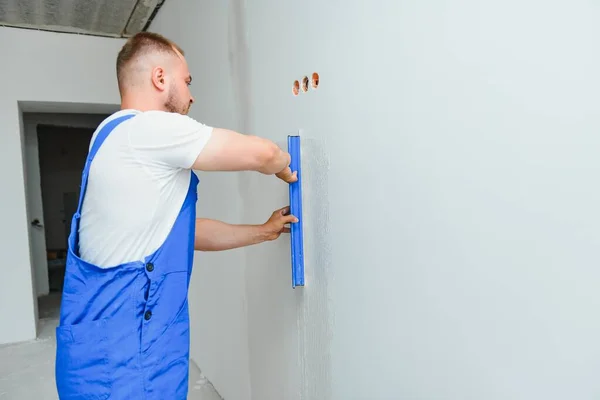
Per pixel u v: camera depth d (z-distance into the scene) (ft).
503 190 2.47
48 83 12.07
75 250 3.91
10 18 11.12
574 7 2.07
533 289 2.33
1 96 11.60
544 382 2.30
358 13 3.59
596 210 2.02
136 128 3.54
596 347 2.06
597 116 2.00
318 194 4.30
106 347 3.52
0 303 11.71
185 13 8.65
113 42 12.71
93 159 3.69
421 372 3.15
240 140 3.62
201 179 8.46
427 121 2.96
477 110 2.60
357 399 3.92
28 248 11.98
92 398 3.51
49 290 17.40
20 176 11.85
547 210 2.24
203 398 8.07
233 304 7.04
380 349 3.57
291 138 4.49
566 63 2.11
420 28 2.97
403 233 3.24
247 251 6.29
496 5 2.44
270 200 5.41
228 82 6.56
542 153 2.25
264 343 5.88
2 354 11.04
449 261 2.86
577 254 2.11
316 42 4.19
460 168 2.73
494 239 2.54
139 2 10.39
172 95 4.10
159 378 3.63
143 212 3.59
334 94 3.97
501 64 2.44
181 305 3.84
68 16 11.09
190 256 3.94
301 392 4.94
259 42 5.43
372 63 3.46
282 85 4.90
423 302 3.10
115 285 3.57
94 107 13.20
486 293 2.61
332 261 4.14
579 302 2.11
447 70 2.78
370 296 3.65
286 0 4.72
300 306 4.82
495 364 2.58
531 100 2.29
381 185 3.44
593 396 2.08
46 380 9.50
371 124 3.51
